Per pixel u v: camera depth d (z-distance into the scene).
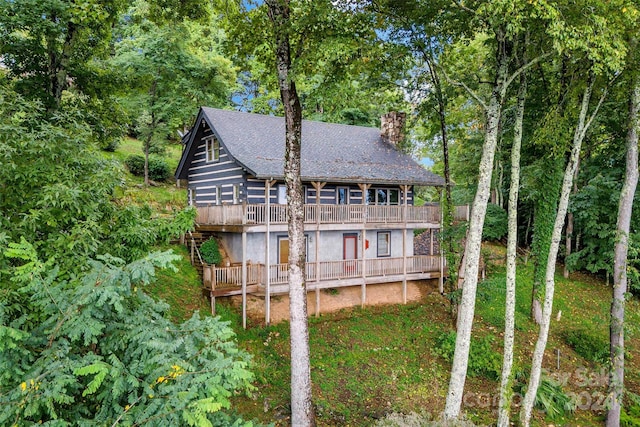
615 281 11.88
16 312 4.87
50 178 5.70
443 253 18.08
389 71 13.04
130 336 4.58
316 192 16.78
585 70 10.16
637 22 8.88
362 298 17.33
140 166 24.11
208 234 18.48
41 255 5.57
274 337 13.87
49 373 3.95
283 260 17.53
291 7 9.11
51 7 10.16
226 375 4.41
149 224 7.35
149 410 4.02
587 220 19.86
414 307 18.09
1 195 5.55
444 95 16.42
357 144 21.20
